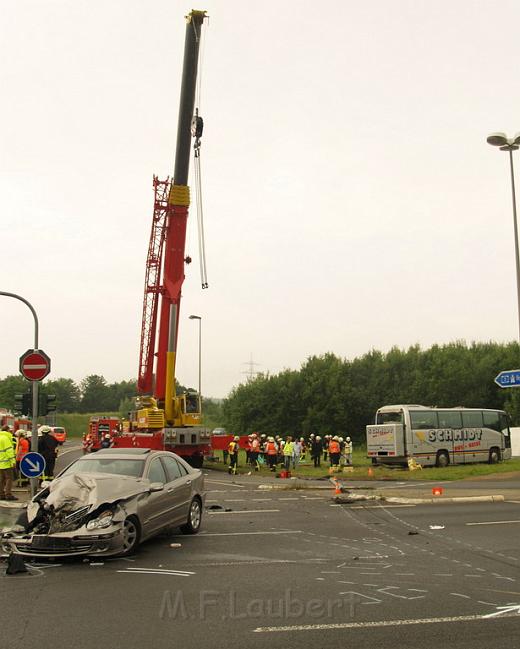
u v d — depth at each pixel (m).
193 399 31.38
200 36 28.05
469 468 30.59
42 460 16.00
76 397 178.12
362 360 80.81
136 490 10.74
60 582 8.64
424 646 6.04
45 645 6.14
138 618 6.99
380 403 77.19
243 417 82.69
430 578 8.73
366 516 15.17
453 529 13.03
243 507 17.14
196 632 6.50
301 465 39.16
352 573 9.05
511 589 8.13
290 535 12.45
